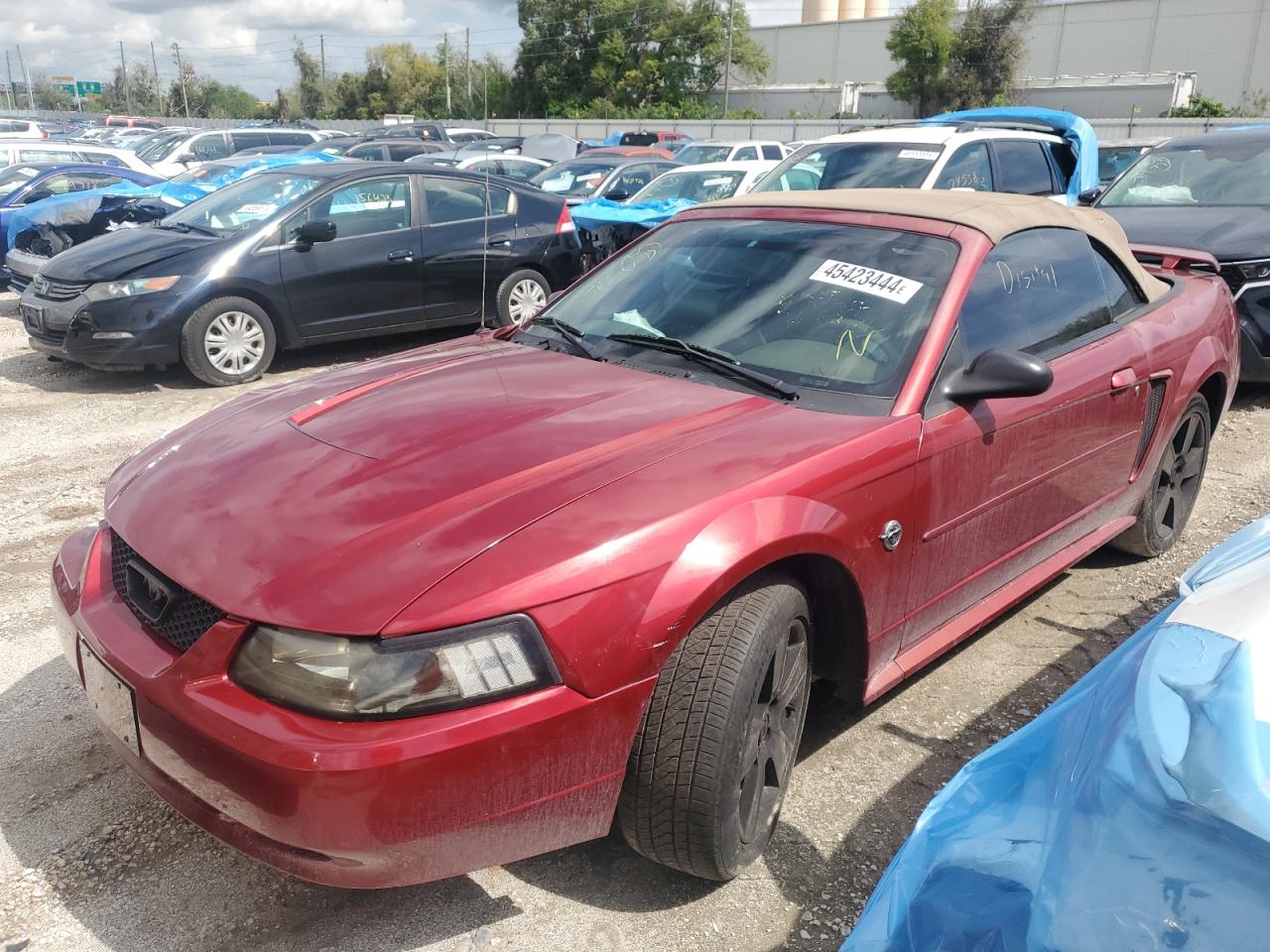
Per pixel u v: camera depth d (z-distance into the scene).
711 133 47.66
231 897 2.46
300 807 1.91
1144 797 1.29
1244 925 1.13
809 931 2.35
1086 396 3.37
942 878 1.48
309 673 1.96
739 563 2.22
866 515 2.57
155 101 106.19
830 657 2.80
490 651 1.99
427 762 1.92
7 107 113.62
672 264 3.57
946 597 3.04
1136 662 1.60
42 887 2.49
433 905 2.43
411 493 2.32
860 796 2.84
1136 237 6.79
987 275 3.18
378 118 77.94
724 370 2.99
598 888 2.49
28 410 6.87
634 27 65.81
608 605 2.09
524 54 67.94
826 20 82.38
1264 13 51.66
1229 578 1.66
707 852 2.29
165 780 2.21
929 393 2.83
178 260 7.30
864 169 8.43
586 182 14.60
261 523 2.28
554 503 2.25
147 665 2.16
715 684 2.21
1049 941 1.26
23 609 3.95
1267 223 6.62
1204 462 4.54
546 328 3.55
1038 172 8.88
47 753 3.04
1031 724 1.78
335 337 8.02
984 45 53.09
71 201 10.64
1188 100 47.44
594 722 2.10
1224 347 4.34
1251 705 1.31
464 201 8.57
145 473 2.70
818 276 3.23
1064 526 3.54
